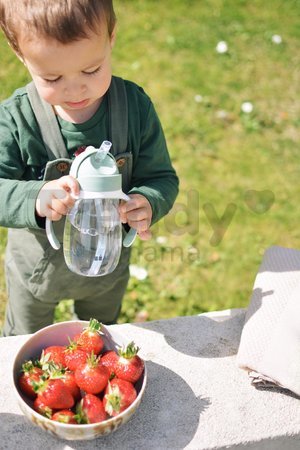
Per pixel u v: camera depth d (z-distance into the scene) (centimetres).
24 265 197
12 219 164
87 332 164
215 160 375
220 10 518
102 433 144
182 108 411
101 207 157
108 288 207
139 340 185
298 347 168
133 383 157
